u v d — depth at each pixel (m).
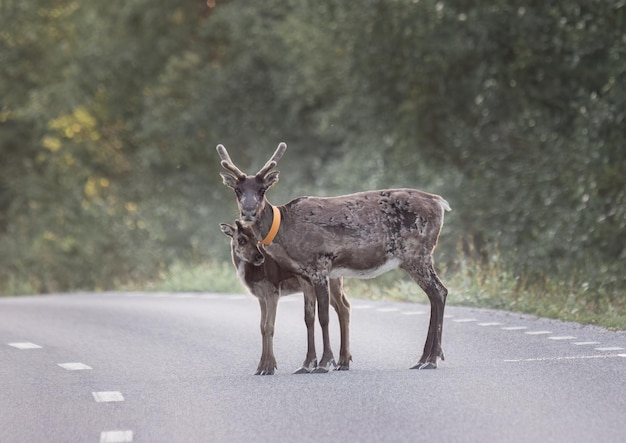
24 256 131.25
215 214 128.50
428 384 39.41
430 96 100.38
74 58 142.88
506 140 95.88
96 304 83.50
